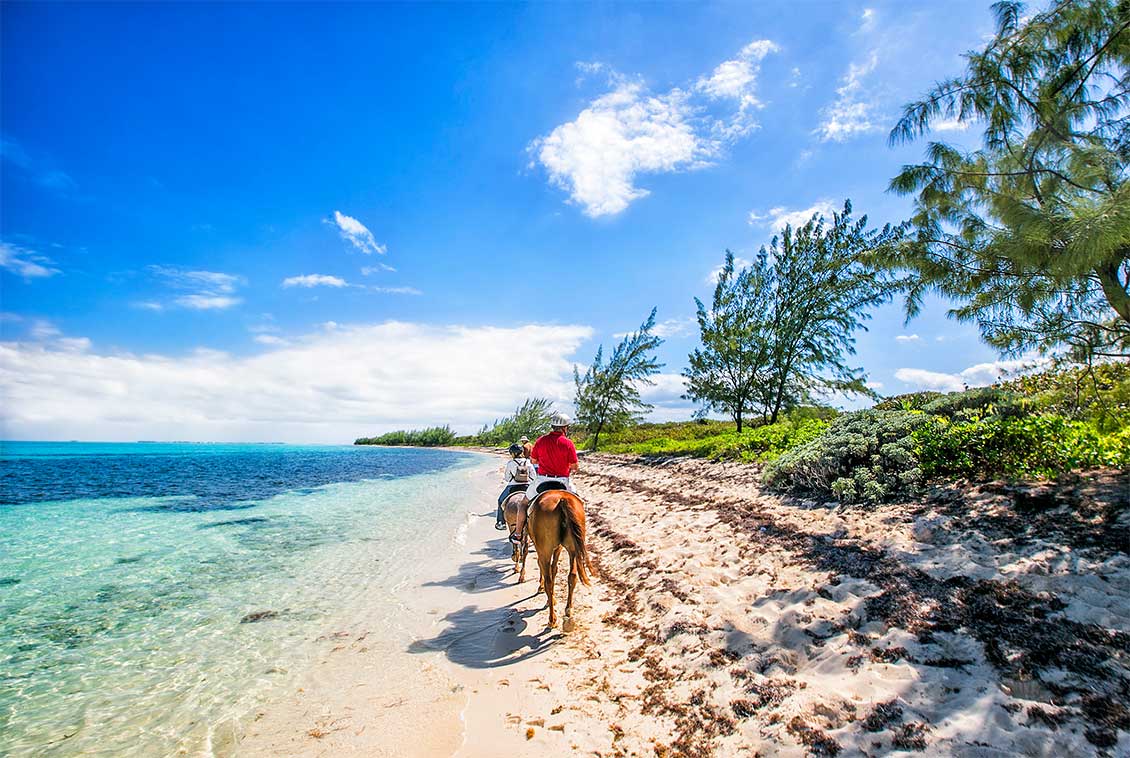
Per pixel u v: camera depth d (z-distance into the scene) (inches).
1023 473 300.8
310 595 336.5
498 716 190.4
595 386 1439.5
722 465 649.6
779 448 603.5
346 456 2618.1
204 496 856.3
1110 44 237.5
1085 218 207.0
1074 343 276.4
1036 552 219.9
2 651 252.2
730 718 167.8
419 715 193.5
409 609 309.4
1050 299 273.0
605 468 995.3
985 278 287.4
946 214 299.6
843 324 827.4
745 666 194.5
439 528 570.3
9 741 178.9
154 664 238.5
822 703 162.2
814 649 194.9
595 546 431.2
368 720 191.0
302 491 946.1
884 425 402.0
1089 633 164.9
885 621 200.2
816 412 847.7
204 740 179.6
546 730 178.7
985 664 163.3
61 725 188.9
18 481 1051.3
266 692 212.8
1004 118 267.6
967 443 336.2
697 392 938.7
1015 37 259.6
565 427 330.6
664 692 192.9
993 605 192.5
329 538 514.6
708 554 329.4
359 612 305.0
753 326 868.6
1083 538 219.0
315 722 190.2
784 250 882.8
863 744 141.9
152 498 817.5
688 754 156.5
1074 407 307.3
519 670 226.2
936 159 288.8
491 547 473.1
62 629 279.7
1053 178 248.7
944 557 239.1
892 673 169.6
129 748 175.0
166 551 457.4
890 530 289.0
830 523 328.5
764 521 365.1
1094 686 143.5
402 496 876.6
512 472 402.9
